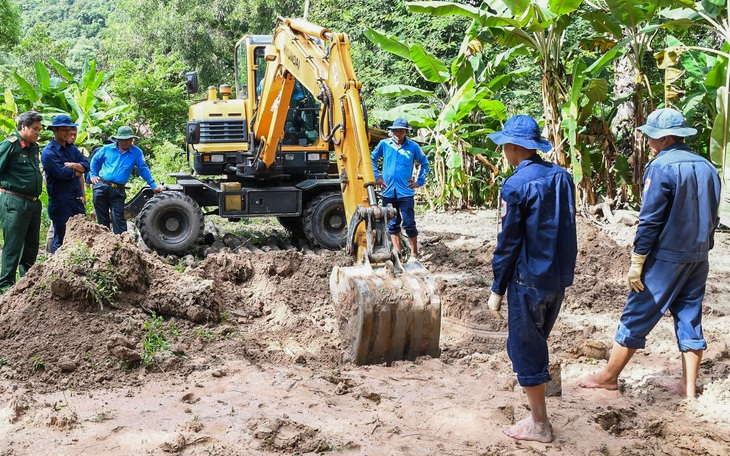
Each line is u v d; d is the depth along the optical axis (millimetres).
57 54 35906
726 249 10000
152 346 5207
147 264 6258
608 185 12742
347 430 4043
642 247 4426
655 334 5988
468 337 5816
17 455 3668
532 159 3834
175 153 18328
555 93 12211
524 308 3777
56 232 7758
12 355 4980
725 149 9430
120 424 4070
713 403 4457
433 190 15234
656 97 14258
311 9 23219
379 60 20047
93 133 15234
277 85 8414
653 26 10859
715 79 11125
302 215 9758
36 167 6918
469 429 4074
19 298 5551
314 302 6793
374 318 5055
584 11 12180
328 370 5125
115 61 29578
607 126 12539
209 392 4641
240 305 6566
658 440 3986
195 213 9133
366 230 5438
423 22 19094
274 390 4652
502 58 13148
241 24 28578
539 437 3914
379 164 14797
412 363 5227
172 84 24047
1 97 16375
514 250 3752
